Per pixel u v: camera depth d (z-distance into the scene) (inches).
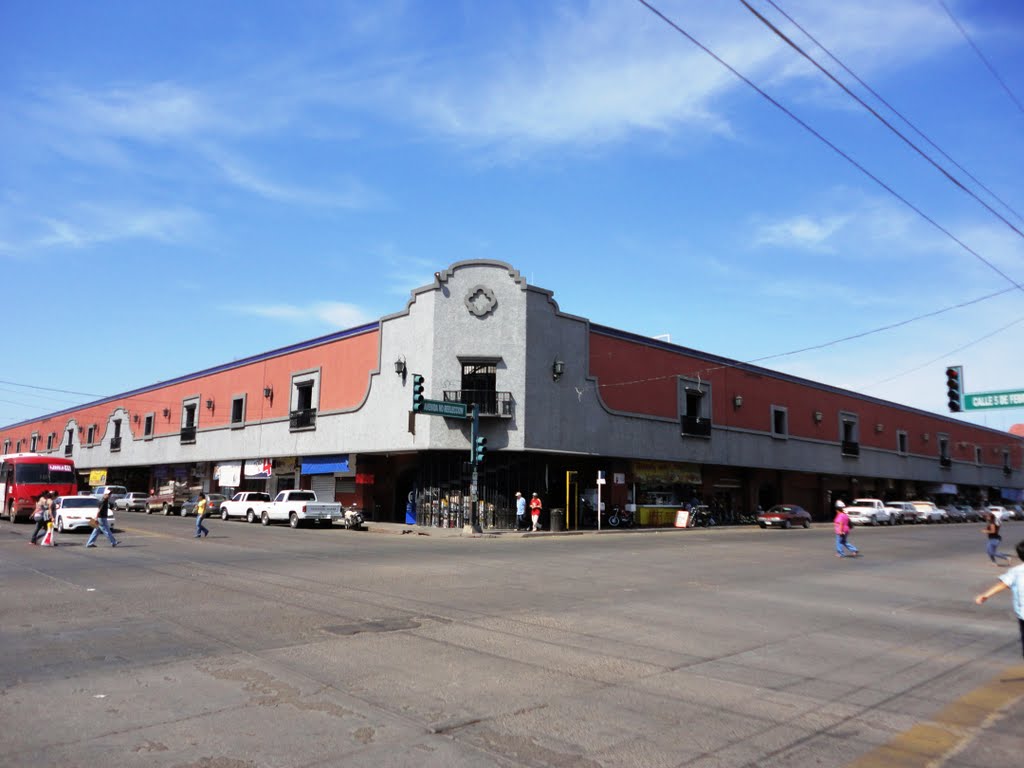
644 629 388.8
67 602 446.3
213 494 1753.2
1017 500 3368.6
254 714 235.0
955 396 776.3
